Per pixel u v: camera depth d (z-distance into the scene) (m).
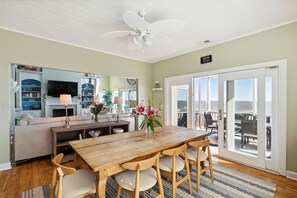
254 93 2.88
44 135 3.14
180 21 1.83
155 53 4.17
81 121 3.62
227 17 2.35
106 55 4.05
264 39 2.72
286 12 2.21
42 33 2.94
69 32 2.89
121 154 1.60
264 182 2.32
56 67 3.27
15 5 2.04
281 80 2.53
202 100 6.48
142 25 1.91
